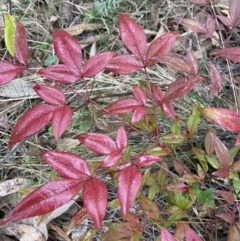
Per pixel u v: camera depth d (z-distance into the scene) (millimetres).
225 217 338
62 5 573
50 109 288
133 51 319
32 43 541
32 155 458
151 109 388
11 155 445
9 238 418
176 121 390
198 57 531
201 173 375
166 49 324
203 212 393
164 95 332
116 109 316
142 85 367
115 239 348
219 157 328
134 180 268
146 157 302
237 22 388
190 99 476
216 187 431
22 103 487
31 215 239
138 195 367
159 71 513
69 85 497
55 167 263
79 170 264
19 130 279
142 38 320
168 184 378
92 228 385
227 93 487
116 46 546
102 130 472
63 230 403
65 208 423
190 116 384
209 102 476
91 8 571
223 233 412
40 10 566
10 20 340
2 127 476
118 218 425
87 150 461
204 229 406
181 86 324
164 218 427
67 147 463
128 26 320
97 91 493
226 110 287
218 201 421
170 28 567
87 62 297
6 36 340
